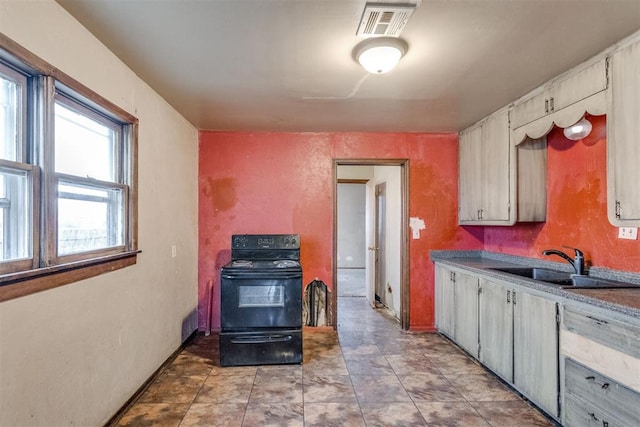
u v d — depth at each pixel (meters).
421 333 4.01
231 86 2.71
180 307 3.42
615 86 2.02
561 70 2.39
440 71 2.42
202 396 2.56
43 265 1.60
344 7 1.69
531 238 3.27
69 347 1.77
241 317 3.10
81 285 1.87
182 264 3.48
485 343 2.95
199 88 2.74
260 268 3.16
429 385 2.74
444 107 3.19
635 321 1.63
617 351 1.72
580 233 2.70
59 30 1.68
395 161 4.10
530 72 2.42
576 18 1.77
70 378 1.78
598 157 2.53
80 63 1.85
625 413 1.67
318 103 3.08
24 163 1.53
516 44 2.04
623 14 1.73
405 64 2.31
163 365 2.99
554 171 2.98
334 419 2.27
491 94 2.86
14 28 1.42
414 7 1.69
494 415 2.32
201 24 1.84
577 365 1.97
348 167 6.89
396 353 3.40
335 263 4.09
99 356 2.04
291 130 4.02
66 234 1.88
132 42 2.04
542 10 1.71
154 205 2.82
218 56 2.21
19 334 1.45
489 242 4.03
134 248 2.44
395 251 4.66
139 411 2.35
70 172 1.92
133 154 2.44
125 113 2.32
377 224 5.57
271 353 3.11
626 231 2.32
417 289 4.10
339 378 2.86
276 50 2.13
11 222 1.52
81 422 1.87
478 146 3.63
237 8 1.71
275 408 2.40
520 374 2.48
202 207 4.02
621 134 1.97
